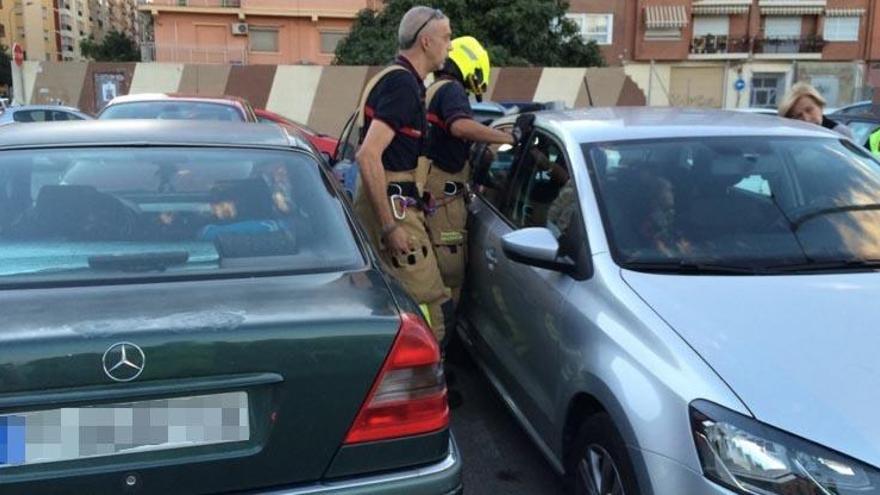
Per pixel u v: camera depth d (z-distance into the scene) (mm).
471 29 29016
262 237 2518
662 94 38938
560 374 2971
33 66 21797
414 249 3768
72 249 2377
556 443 3059
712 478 2139
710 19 39000
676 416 2271
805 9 38219
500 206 4246
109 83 22000
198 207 2596
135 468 1927
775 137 3602
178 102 8914
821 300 2646
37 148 2732
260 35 41625
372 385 2084
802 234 3100
